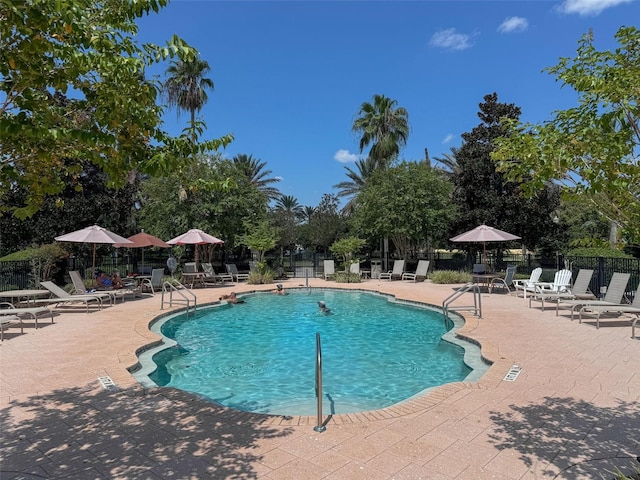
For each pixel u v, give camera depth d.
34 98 3.12
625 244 3.14
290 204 55.59
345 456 3.79
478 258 25.38
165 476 3.46
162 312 12.21
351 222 25.20
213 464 3.66
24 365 6.82
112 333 9.32
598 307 9.65
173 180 21.75
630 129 3.08
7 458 3.79
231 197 23.25
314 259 27.92
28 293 11.77
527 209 21.72
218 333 10.94
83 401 5.22
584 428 4.30
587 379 5.89
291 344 9.71
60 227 19.86
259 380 7.18
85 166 20.84
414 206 21.84
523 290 16.31
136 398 5.34
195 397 5.38
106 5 3.21
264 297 17.64
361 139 28.97
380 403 6.05
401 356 8.58
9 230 20.08
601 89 2.99
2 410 4.93
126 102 3.21
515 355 7.20
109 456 3.82
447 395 5.34
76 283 13.95
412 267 25.62
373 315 13.40
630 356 7.08
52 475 3.49
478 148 22.53
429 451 3.86
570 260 17.08
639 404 4.95
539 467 3.54
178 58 3.38
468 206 23.36
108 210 21.70
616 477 3.32
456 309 12.38
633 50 3.15
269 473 3.49
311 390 6.66
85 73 3.15
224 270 26.56
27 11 2.28
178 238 19.05
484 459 3.70
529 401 5.09
